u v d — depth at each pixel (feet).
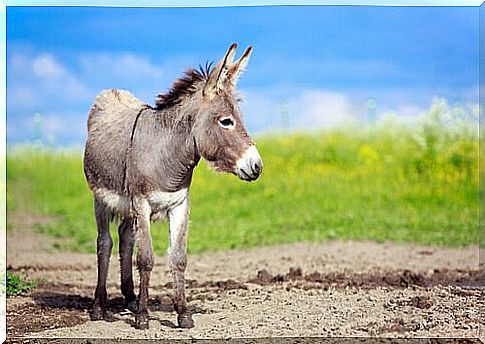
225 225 39.81
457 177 39.93
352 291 27.17
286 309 24.50
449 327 22.43
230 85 21.63
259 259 35.09
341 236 38.52
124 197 22.72
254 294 26.91
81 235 39.01
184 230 22.38
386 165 41.27
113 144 22.81
